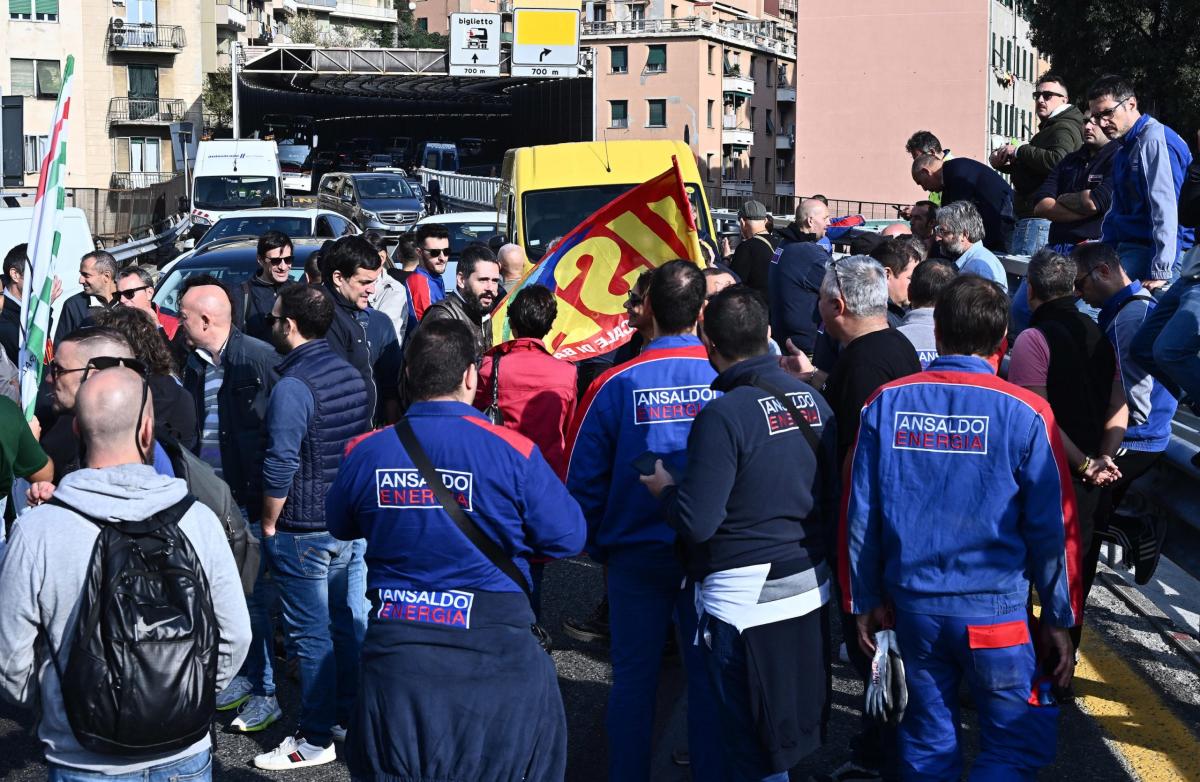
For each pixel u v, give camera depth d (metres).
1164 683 5.44
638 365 4.35
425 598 3.49
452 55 41.88
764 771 3.82
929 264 5.33
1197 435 7.25
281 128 68.94
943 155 8.90
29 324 5.17
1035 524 3.62
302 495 4.89
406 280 8.97
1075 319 4.91
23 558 3.04
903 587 3.73
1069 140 8.37
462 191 38.47
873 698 3.75
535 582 6.07
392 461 3.53
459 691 3.43
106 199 33.91
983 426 3.64
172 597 3.04
